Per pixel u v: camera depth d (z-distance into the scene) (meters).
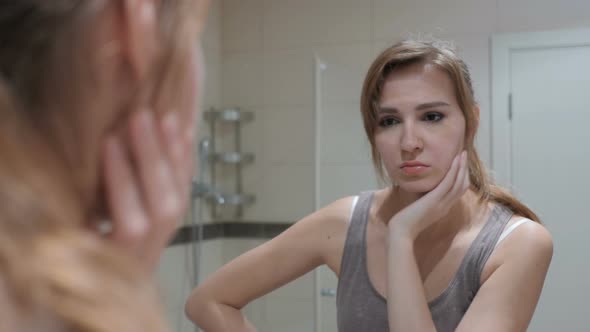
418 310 0.72
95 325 0.20
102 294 0.21
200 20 0.26
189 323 1.80
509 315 0.72
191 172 0.27
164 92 0.25
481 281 0.77
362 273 0.85
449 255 0.79
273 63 2.02
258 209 2.01
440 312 0.77
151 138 0.25
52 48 0.22
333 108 1.91
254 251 0.96
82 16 0.22
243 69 2.07
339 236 0.91
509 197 0.85
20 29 0.22
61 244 0.21
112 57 0.23
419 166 0.77
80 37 0.23
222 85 2.09
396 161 0.78
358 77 1.87
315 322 1.83
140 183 0.25
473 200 0.83
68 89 0.23
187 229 1.84
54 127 0.22
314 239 0.93
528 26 1.83
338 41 2.04
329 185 1.90
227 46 2.16
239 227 2.03
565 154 1.79
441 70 0.77
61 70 0.22
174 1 0.25
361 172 1.84
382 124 0.81
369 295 0.83
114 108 0.24
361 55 2.01
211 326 0.94
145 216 0.25
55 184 0.22
